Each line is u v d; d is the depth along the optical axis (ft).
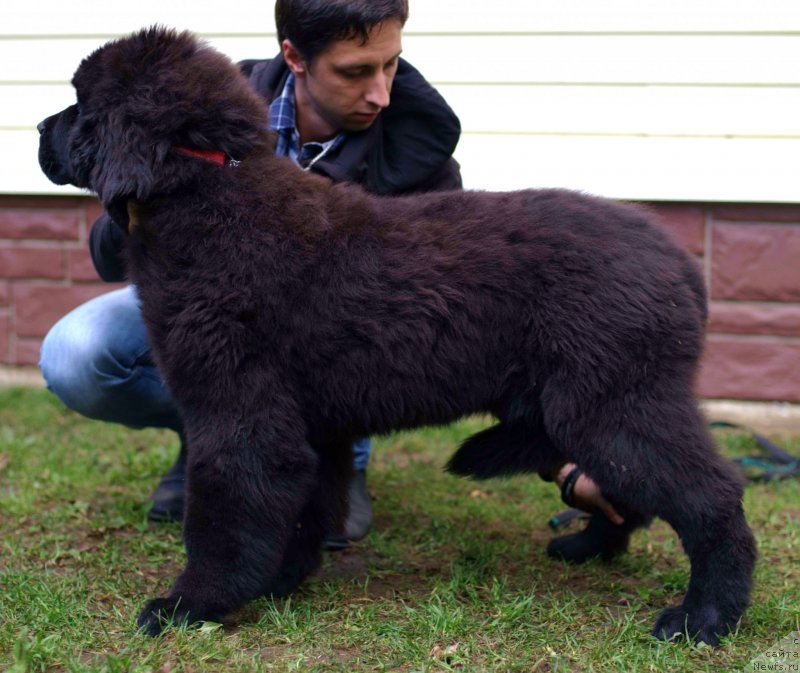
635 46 15.65
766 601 8.96
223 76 8.60
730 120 15.58
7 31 17.25
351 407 8.54
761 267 15.89
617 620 8.66
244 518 8.26
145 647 7.92
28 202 17.79
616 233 8.46
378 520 11.86
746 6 15.24
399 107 10.35
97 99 8.33
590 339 8.13
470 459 9.20
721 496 8.05
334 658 7.91
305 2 9.21
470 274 8.35
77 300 17.93
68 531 11.10
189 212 8.31
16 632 8.19
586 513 11.25
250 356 8.21
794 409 16.05
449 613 8.48
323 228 8.41
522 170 16.30
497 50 16.03
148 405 11.09
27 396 17.07
